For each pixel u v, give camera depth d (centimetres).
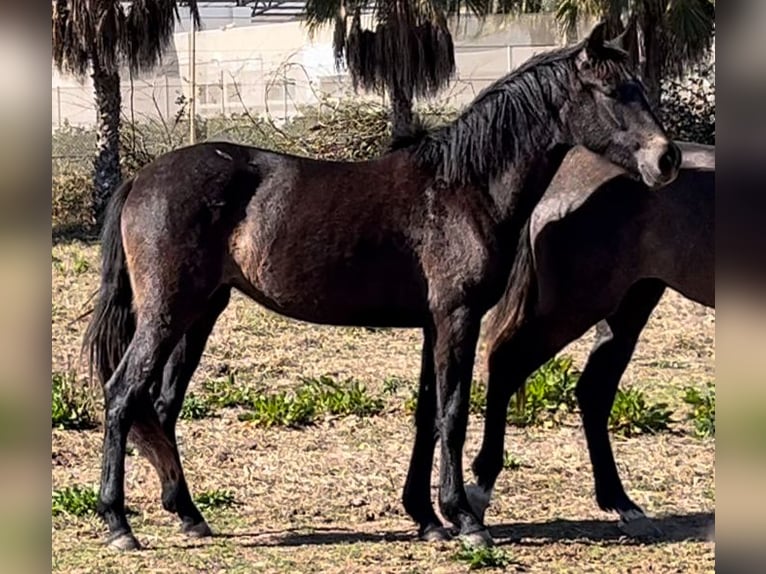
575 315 641
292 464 762
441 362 584
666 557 596
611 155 582
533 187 587
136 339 580
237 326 1217
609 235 631
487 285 583
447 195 585
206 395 935
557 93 584
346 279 585
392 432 843
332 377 1020
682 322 1269
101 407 855
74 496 669
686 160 637
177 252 577
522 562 585
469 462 763
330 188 589
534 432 844
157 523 645
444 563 580
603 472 650
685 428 853
